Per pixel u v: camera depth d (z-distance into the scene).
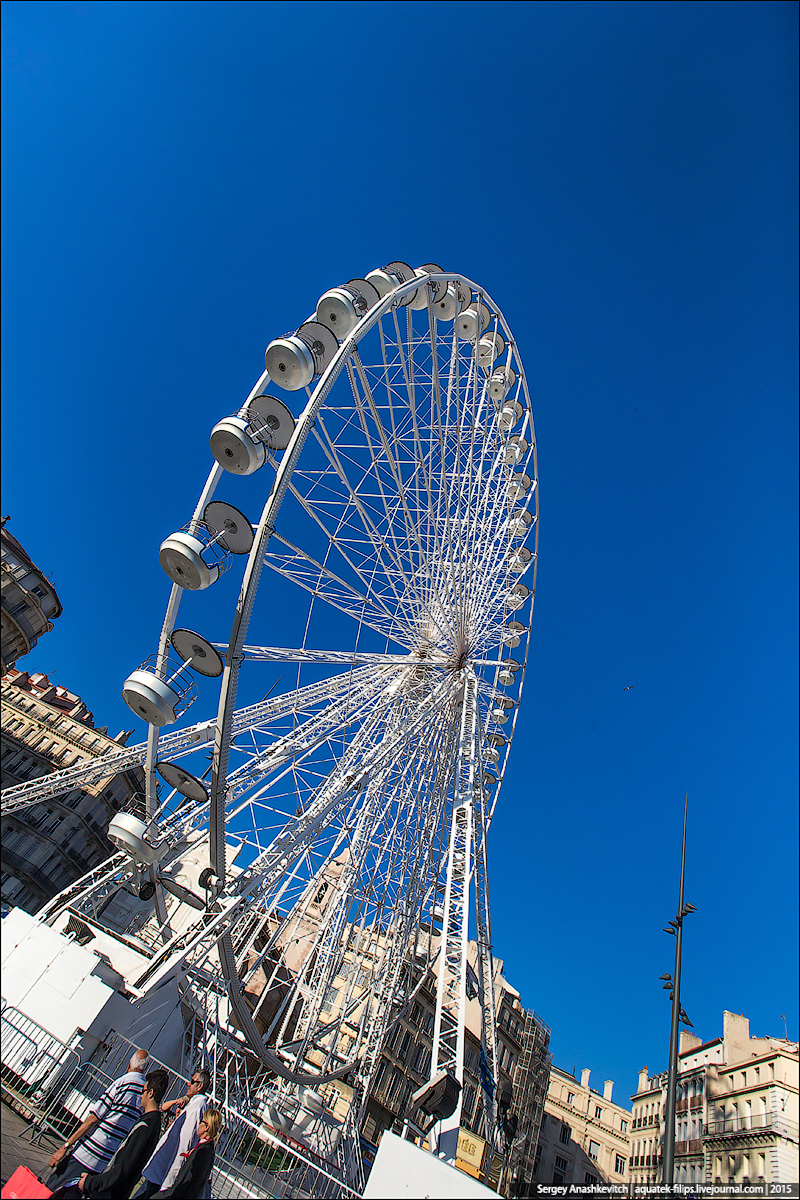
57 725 56.38
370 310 20.72
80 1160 8.52
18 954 17.17
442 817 26.16
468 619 27.97
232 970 20.97
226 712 18.25
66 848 50.59
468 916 19.83
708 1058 27.02
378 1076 40.53
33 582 50.06
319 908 29.50
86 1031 15.78
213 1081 20.66
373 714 24.70
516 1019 54.38
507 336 30.41
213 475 19.56
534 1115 49.94
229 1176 12.58
